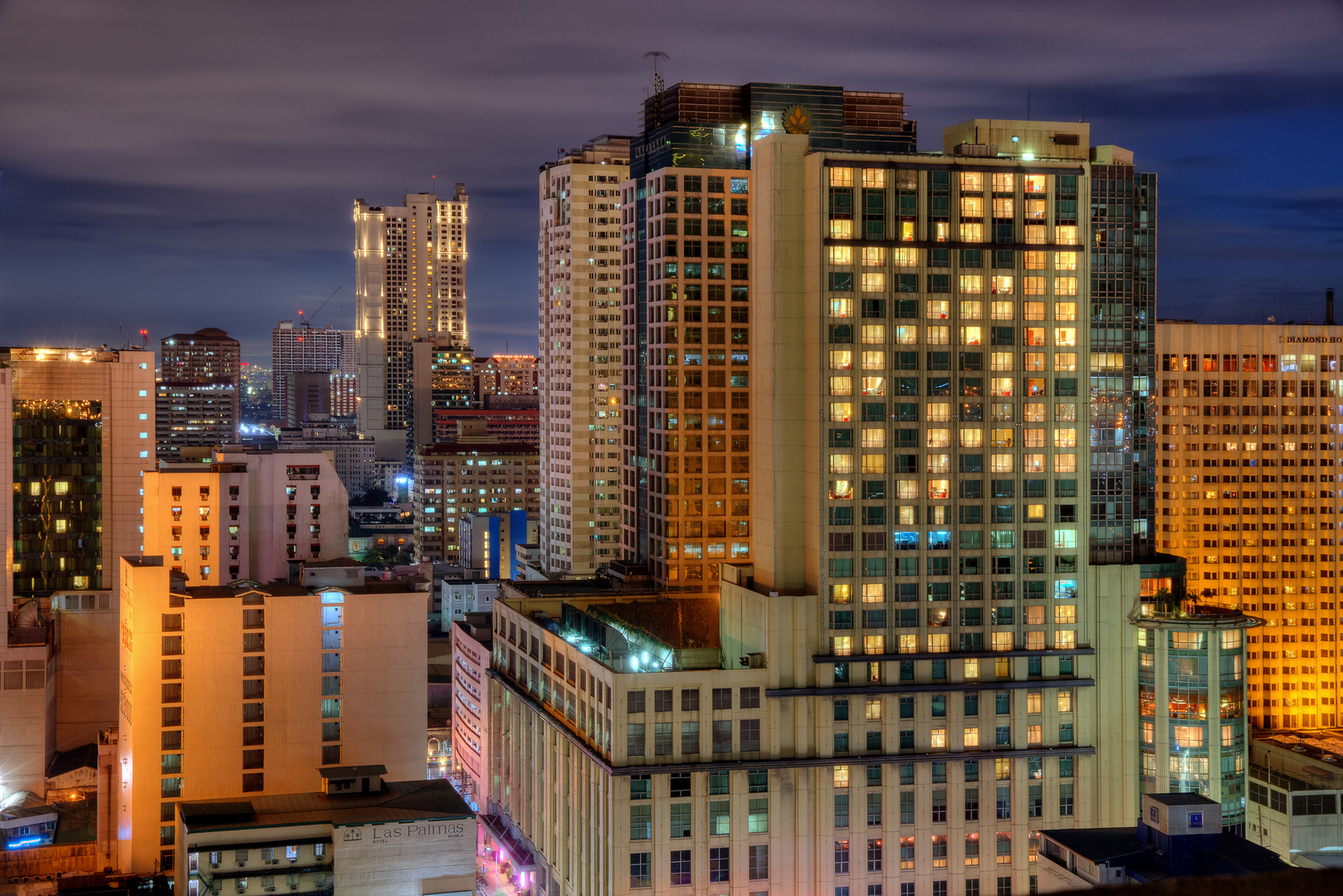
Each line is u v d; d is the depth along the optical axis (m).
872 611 196.75
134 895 198.12
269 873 163.50
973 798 197.88
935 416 199.62
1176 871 140.25
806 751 192.75
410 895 166.75
